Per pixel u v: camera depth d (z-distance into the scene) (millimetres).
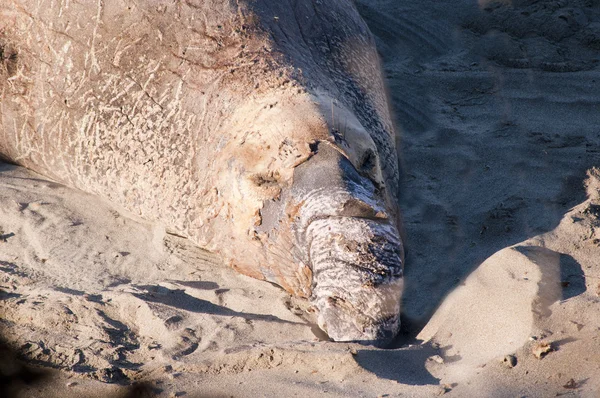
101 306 17266
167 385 14320
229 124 18828
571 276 16297
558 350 13742
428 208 20672
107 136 21203
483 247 18484
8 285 18422
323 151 17312
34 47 22594
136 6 21031
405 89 27281
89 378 14734
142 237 20703
